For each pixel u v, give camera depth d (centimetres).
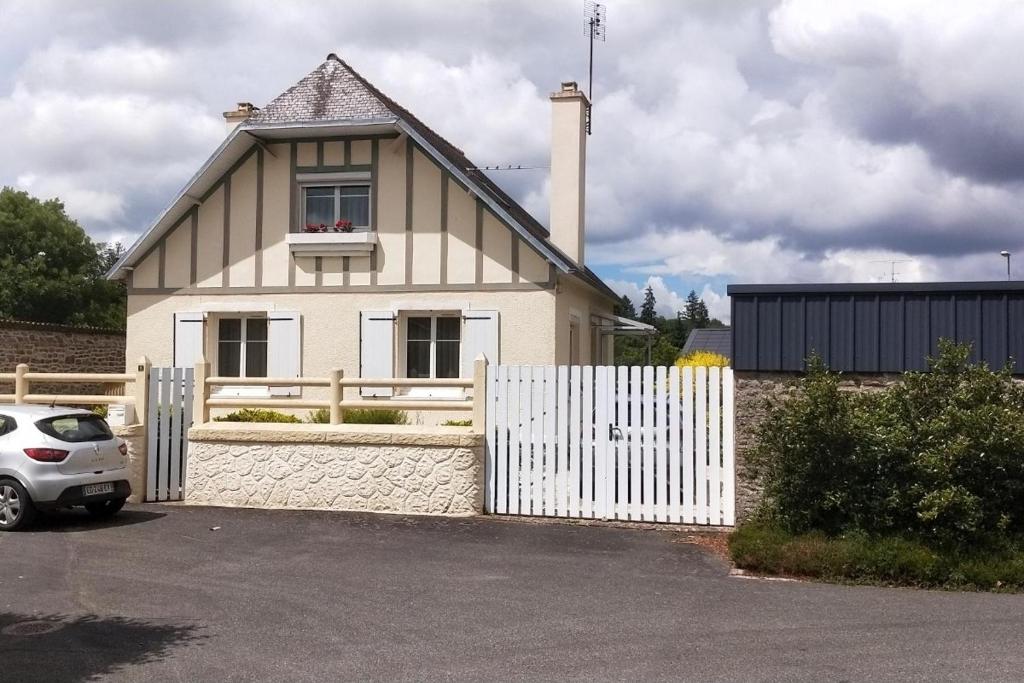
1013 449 833
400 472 1129
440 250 1596
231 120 1900
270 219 1661
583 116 1908
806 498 904
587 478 1073
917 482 856
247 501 1174
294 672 568
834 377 905
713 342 4175
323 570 845
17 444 1030
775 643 629
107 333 2122
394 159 1619
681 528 1034
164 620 682
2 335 1780
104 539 980
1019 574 786
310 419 1441
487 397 1113
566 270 1534
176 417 1226
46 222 4219
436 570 846
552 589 779
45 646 618
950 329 958
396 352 1609
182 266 1692
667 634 651
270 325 1650
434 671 571
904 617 696
